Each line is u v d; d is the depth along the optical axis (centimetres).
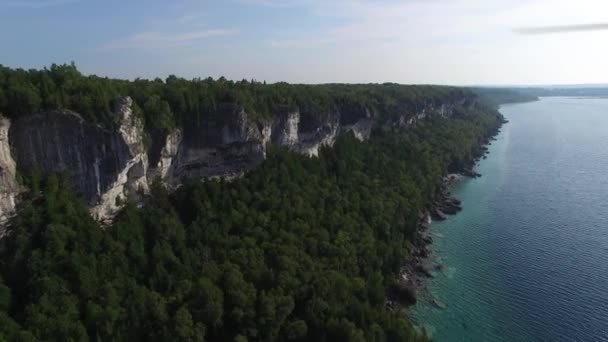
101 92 6594
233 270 6078
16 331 4697
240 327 5519
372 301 6519
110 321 5059
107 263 5831
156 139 7256
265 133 9156
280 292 5872
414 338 5672
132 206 6912
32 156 6028
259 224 7538
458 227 10112
